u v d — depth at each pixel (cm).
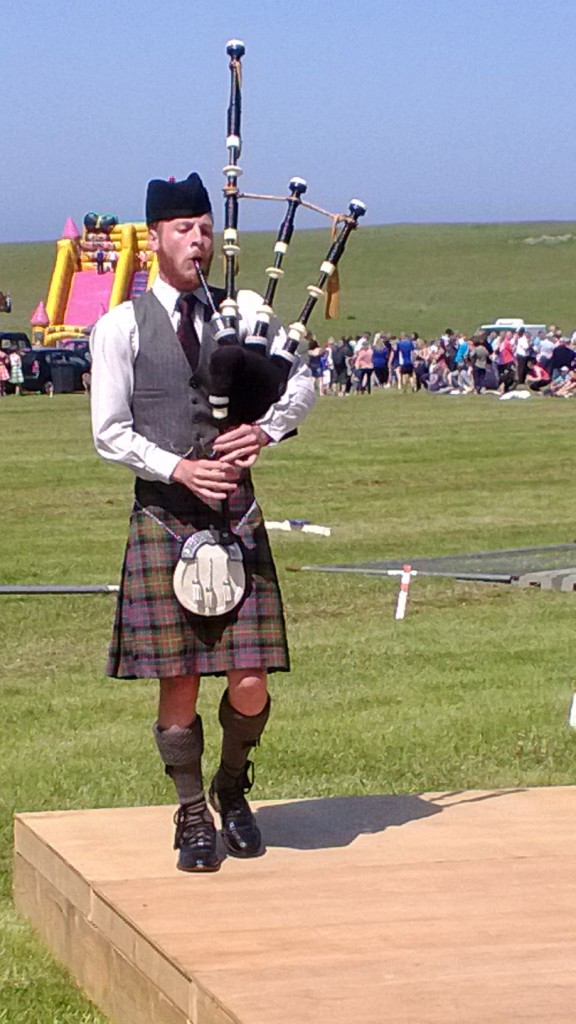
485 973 370
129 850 480
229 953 384
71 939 466
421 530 1734
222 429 450
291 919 411
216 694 928
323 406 3819
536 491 2130
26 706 897
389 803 537
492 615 1183
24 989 455
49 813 528
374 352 4662
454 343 4531
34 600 1267
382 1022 341
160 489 458
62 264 5650
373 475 2334
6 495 2081
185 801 469
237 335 450
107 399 450
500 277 9919
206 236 459
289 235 463
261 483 2231
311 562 1489
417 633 1110
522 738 772
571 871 452
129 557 462
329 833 498
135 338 455
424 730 790
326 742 764
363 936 397
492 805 532
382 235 12206
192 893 435
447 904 422
